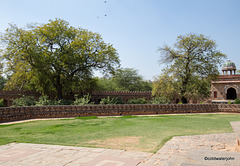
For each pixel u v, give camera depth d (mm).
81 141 6598
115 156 4805
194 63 24328
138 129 8969
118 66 28703
